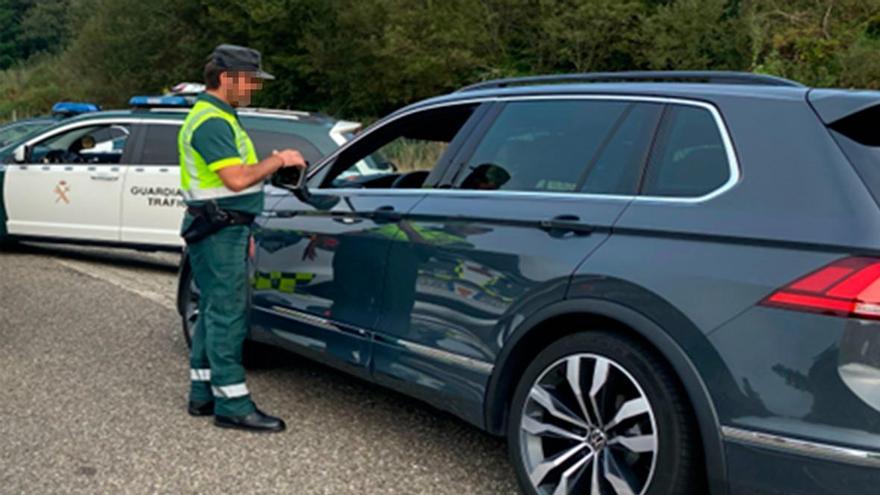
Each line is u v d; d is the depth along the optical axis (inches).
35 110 1812.3
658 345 121.6
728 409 114.9
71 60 1720.0
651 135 137.3
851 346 106.7
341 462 165.3
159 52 1486.2
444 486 156.0
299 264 187.9
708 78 143.3
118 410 189.8
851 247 108.4
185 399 198.4
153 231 371.6
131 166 374.0
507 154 156.4
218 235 175.2
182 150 175.2
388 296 165.8
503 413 146.6
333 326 177.6
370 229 171.0
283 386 210.5
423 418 191.0
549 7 1254.3
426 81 1275.8
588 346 131.0
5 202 394.6
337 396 204.2
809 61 1095.0
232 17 1364.4
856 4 1134.4
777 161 120.7
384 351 165.9
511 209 146.9
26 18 2898.6
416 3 1263.5
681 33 1158.3
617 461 128.7
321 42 1302.9
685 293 120.0
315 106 1397.6
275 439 175.8
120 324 268.2
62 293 315.6
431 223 159.0
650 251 126.1
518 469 140.3
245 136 180.5
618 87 147.1
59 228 386.3
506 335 142.2
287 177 193.5
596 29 1202.0
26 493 147.8
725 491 116.2
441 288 154.6
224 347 177.8
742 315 114.9
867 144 118.4
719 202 123.0
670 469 120.6
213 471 159.0
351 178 194.1
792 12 1169.4
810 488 109.4
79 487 150.7
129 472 157.5
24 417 183.8
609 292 128.0
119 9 1510.8
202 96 175.6
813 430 108.8
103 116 385.4
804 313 110.2
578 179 143.0
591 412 132.1
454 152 166.2
